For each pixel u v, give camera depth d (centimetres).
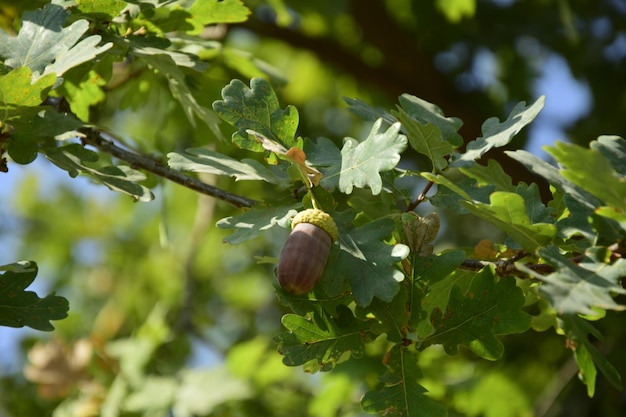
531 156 311
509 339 705
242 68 525
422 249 317
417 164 734
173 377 634
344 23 812
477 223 754
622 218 283
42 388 630
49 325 322
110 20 369
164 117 540
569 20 716
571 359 641
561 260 288
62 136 359
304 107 854
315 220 300
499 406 633
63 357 637
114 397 621
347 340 312
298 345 307
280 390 650
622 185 274
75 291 869
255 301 830
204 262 805
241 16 400
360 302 294
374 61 826
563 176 281
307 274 289
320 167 325
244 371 620
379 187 301
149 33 390
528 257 327
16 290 323
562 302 271
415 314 313
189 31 400
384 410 310
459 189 308
